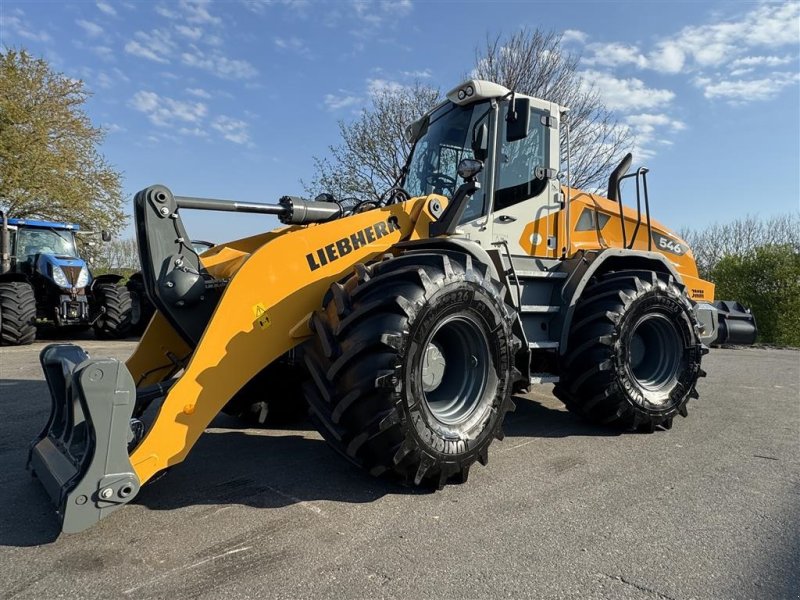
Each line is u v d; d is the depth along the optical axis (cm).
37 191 2080
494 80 1484
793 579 214
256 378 402
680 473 334
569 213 459
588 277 411
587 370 405
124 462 232
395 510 272
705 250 2670
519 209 421
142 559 221
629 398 407
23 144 2052
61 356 288
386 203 415
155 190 295
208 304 312
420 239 342
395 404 269
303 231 312
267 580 206
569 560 225
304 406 432
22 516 261
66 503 220
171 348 361
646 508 280
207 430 421
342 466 336
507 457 362
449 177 429
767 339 1417
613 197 532
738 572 218
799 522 265
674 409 433
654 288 423
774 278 1404
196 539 238
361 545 235
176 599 193
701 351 453
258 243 383
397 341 267
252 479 313
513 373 330
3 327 948
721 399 569
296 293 300
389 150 1612
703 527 259
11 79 2088
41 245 1198
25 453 361
